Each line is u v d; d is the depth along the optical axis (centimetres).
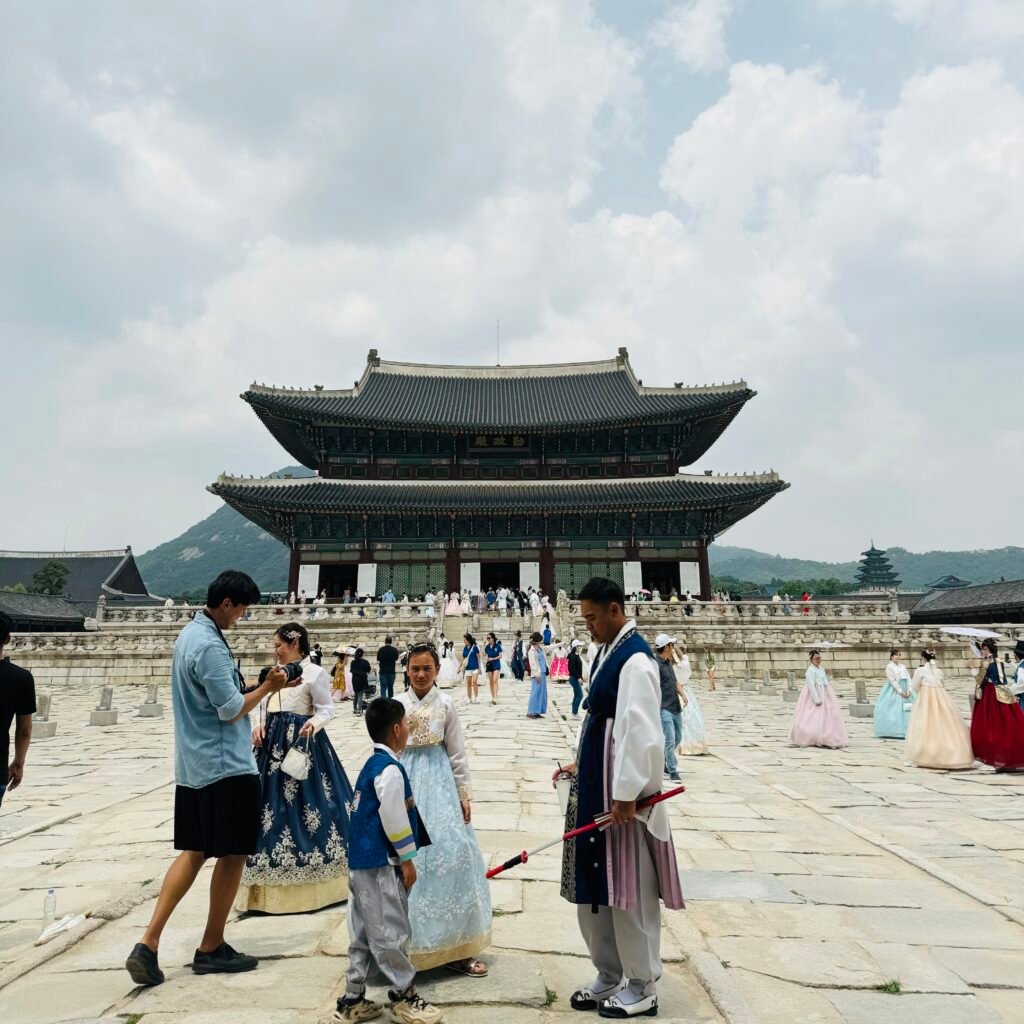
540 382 6919
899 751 1720
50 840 955
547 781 1271
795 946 597
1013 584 6138
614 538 5575
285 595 5450
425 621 4094
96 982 526
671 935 617
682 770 1464
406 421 5644
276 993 507
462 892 541
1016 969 557
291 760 683
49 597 6694
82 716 2564
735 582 15900
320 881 673
